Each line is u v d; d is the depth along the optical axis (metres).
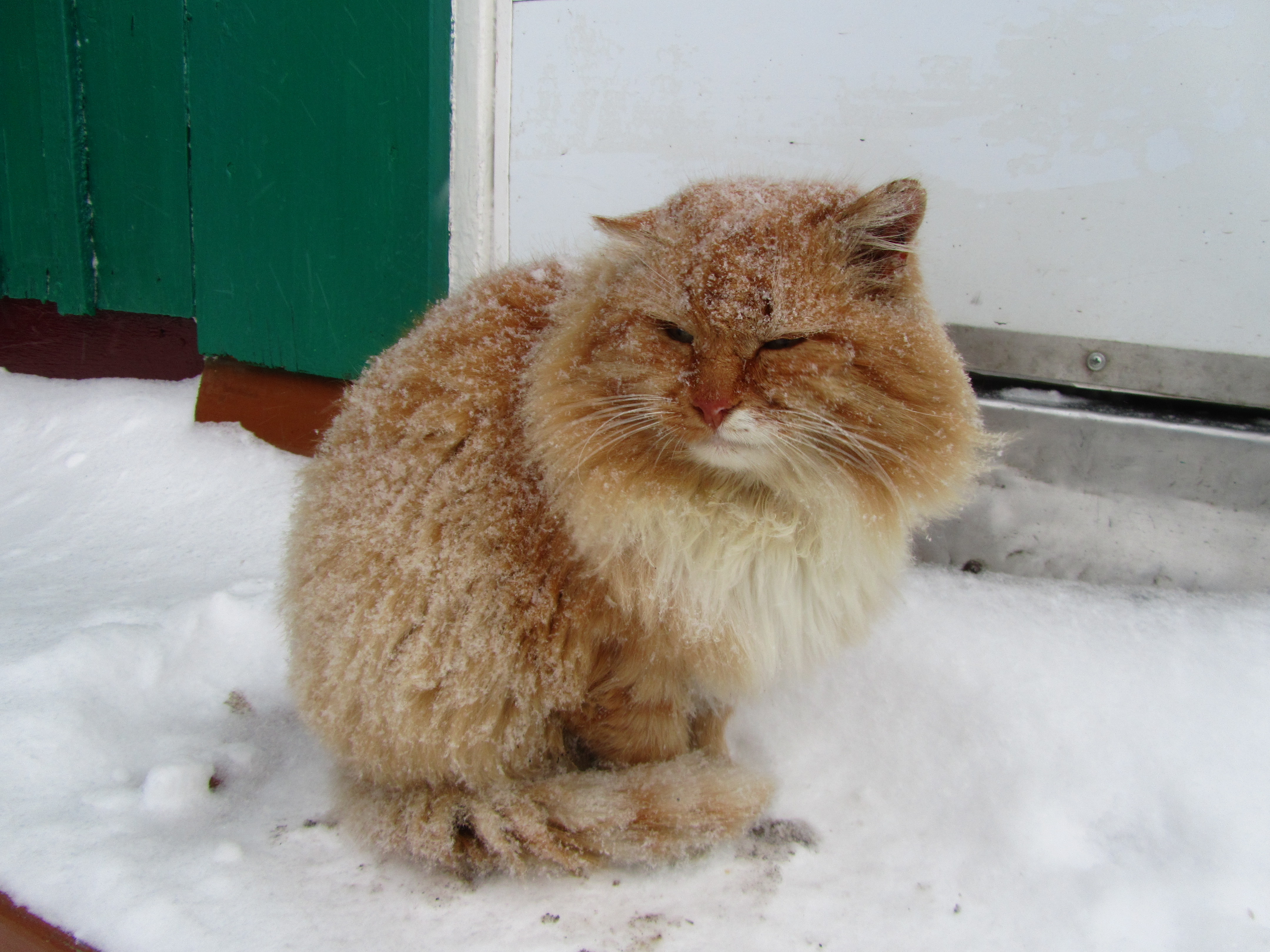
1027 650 0.53
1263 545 0.57
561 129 0.70
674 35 0.66
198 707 0.54
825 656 0.47
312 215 0.83
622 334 0.44
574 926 0.41
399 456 0.46
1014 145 0.60
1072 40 0.57
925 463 0.43
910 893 0.42
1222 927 0.40
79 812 0.45
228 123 0.86
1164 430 0.58
